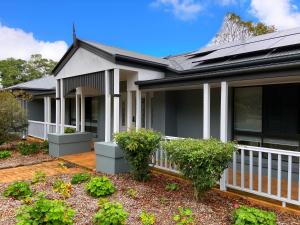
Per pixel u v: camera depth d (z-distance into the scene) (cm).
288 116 610
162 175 609
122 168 630
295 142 597
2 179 580
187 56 1020
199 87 677
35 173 603
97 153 661
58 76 926
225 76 521
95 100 1208
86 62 789
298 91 591
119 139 554
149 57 848
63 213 325
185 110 856
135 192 471
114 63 688
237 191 502
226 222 362
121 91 988
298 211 409
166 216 378
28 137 1270
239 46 796
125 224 347
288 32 787
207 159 399
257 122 673
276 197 430
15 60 3403
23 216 317
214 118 761
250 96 687
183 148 420
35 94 1288
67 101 1466
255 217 334
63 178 580
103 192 456
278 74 450
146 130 578
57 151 829
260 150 452
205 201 446
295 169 595
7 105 919
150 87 711
